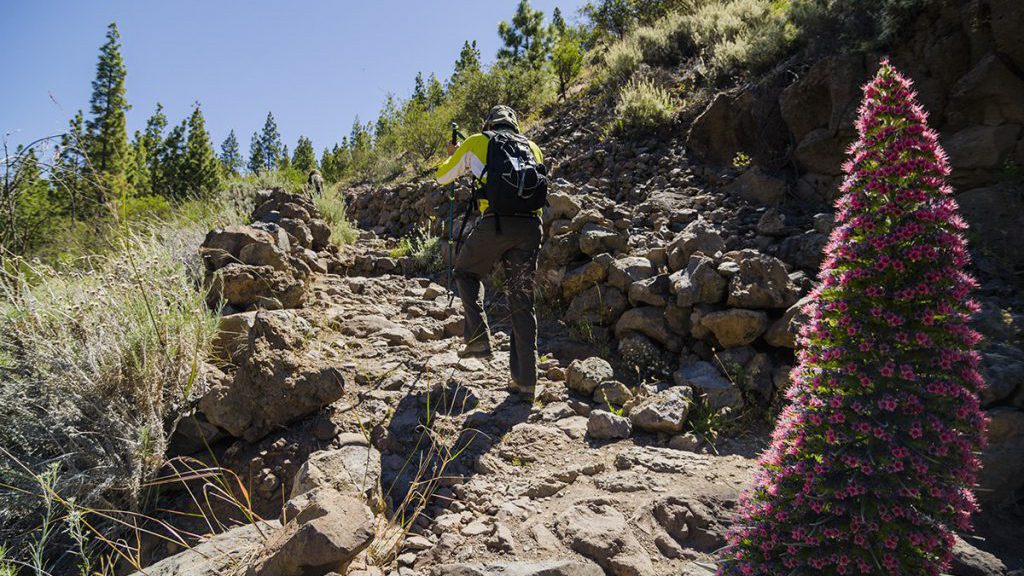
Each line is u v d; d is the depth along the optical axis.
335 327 4.73
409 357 4.28
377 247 8.40
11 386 2.88
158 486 2.82
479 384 3.91
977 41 4.59
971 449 1.66
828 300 1.82
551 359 4.32
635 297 4.37
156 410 3.00
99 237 4.59
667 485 2.71
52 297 3.31
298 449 3.05
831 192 5.50
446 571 2.07
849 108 5.35
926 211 1.63
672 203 6.08
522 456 3.07
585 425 3.42
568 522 2.41
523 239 3.63
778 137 6.21
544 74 15.38
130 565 2.49
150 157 52.41
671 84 9.28
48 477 2.26
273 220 6.62
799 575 1.67
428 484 2.79
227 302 4.70
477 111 15.39
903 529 1.60
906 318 1.67
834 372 1.73
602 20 16.44
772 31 7.24
